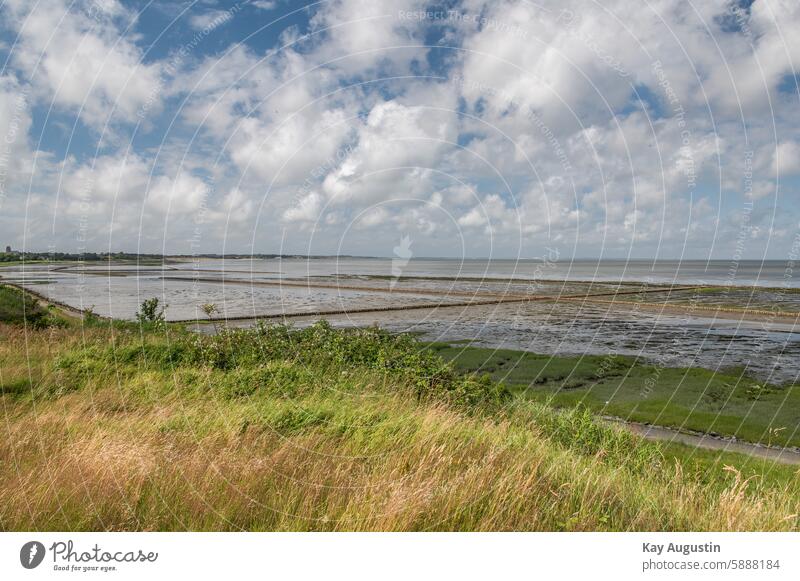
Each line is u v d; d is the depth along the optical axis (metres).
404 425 6.60
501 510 4.35
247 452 5.45
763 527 4.64
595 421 9.00
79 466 4.76
